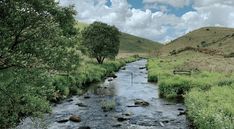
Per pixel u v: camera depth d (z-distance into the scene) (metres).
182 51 122.94
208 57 84.56
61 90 33.03
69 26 16.58
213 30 185.00
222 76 39.44
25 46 14.24
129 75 61.34
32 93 16.17
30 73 14.77
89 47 68.00
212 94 25.02
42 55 14.29
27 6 13.66
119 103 31.88
